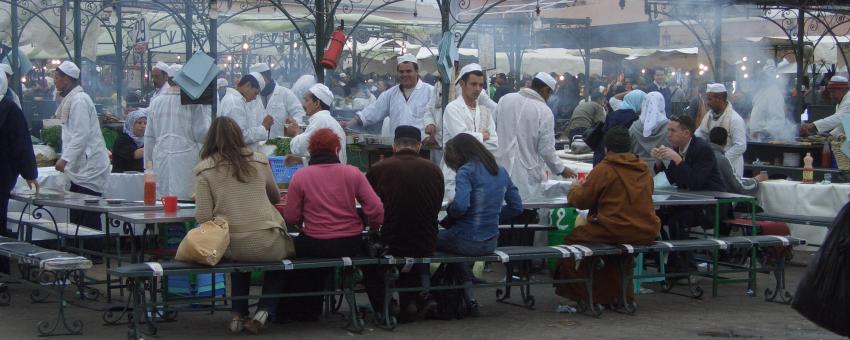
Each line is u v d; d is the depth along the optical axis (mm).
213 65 9898
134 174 11102
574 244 8641
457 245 8039
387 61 28172
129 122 11914
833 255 5832
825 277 5840
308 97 9516
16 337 7355
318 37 11438
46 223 9789
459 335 7684
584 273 8586
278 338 7480
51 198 8977
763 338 7672
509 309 8781
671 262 9758
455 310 8305
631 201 8492
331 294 7668
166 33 21781
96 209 8094
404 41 22984
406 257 7793
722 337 7703
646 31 22938
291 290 8016
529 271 8750
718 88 12000
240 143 7484
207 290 8477
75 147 10312
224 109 10164
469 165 8070
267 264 7312
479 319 8320
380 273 8016
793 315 8602
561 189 10414
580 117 16688
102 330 7645
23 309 8398
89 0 16938
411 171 7809
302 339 7465
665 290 9688
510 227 9820
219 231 7172
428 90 11258
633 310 8547
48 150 12148
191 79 9789
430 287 7910
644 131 11227
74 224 10328
